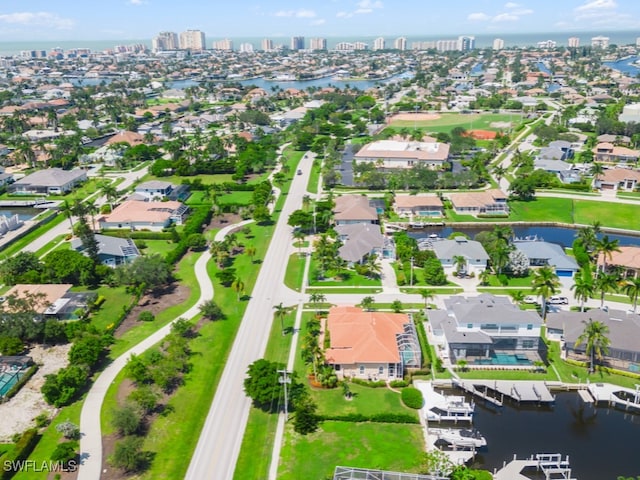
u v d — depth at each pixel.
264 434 98.69
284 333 130.88
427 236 194.88
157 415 103.12
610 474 89.94
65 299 143.75
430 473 87.44
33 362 121.44
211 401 107.62
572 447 96.94
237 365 119.06
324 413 103.62
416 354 118.44
